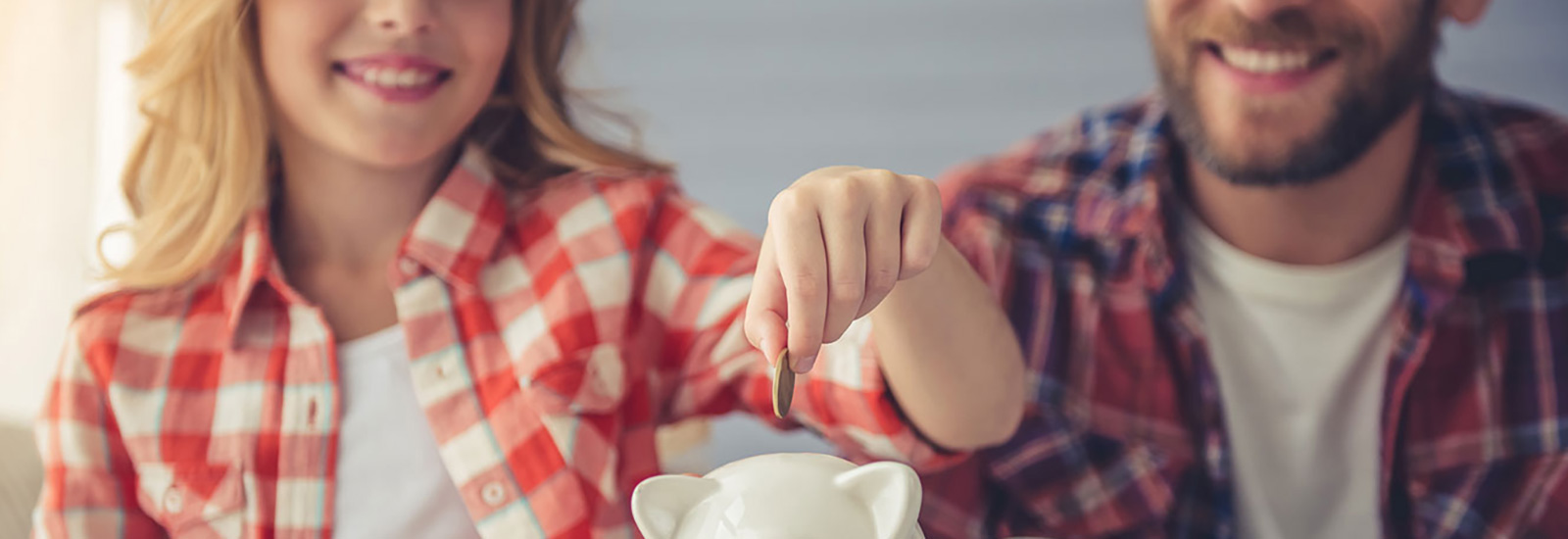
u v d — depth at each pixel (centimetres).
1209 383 135
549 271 125
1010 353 112
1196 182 138
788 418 121
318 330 123
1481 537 132
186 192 126
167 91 126
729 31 338
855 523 89
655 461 124
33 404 214
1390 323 135
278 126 127
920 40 332
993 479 137
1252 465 137
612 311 124
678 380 126
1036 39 326
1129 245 138
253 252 124
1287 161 128
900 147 336
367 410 123
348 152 121
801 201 97
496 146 131
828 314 97
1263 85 127
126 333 124
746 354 122
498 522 120
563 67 134
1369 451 136
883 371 112
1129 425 137
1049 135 152
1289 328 137
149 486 122
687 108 342
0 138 215
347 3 118
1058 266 140
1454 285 132
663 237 128
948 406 110
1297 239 135
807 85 338
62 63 217
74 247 218
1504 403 133
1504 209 133
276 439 122
